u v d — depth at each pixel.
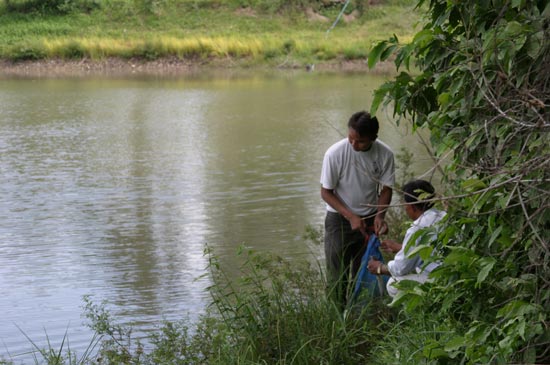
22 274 9.22
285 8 43.53
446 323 5.20
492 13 4.79
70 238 10.62
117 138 18.83
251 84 30.66
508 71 4.41
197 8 43.75
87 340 7.40
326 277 6.74
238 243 10.19
